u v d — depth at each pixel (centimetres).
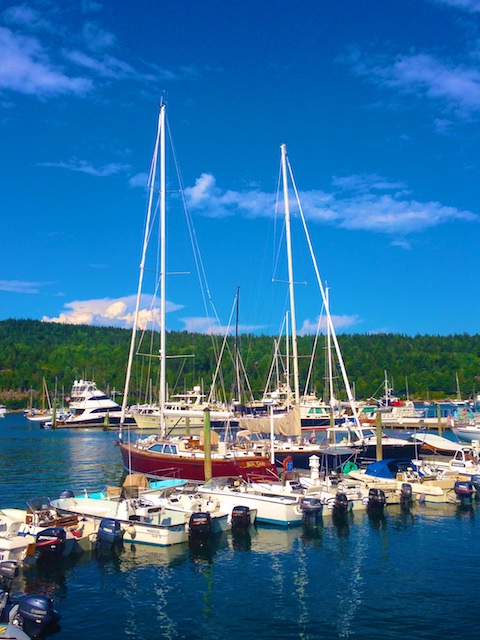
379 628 1488
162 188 4025
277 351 7362
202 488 2686
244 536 2341
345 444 3859
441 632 1459
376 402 13475
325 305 4553
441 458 3988
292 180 4453
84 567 1964
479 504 2916
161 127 4072
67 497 2631
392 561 2012
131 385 12825
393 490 2916
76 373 16400
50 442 7056
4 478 4009
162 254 3975
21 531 2050
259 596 1708
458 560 2017
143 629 1501
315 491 2717
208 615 1580
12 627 1389
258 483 2814
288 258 4294
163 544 2172
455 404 13575
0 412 14050
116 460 5094
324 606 1628
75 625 1527
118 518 2270
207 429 3206
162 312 3916
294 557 2069
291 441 3850
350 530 2425
